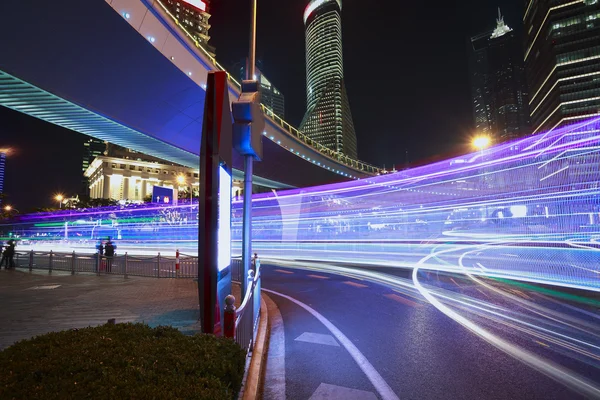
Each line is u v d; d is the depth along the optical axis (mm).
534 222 47031
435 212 67250
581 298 9633
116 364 2871
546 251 25609
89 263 16172
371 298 10055
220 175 5449
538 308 8508
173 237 59250
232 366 3123
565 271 15008
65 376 2648
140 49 22203
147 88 26344
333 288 11977
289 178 69688
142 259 14867
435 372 4789
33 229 97188
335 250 31594
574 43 113938
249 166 7645
